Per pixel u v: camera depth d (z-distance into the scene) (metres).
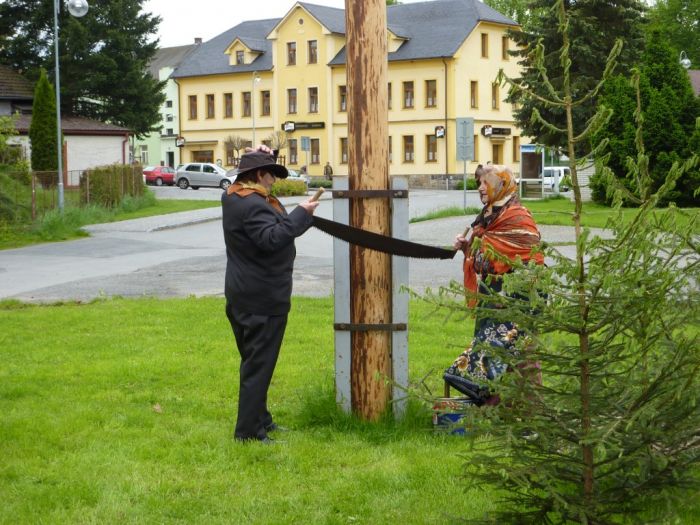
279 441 5.99
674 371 3.63
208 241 24.55
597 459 3.86
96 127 55.66
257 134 77.50
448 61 66.69
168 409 6.96
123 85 59.84
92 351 9.27
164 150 99.44
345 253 6.21
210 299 13.16
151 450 5.86
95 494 5.08
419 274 15.77
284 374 8.04
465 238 6.10
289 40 74.88
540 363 3.83
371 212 6.10
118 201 35.59
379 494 5.06
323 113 73.62
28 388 7.56
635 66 3.80
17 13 59.28
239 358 8.83
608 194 3.79
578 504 3.88
